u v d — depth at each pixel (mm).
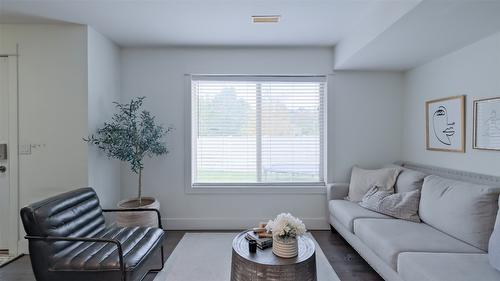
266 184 3492
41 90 2676
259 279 1613
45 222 1750
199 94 3482
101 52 2920
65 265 1683
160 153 3119
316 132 3529
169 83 3363
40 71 2672
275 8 2324
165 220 3416
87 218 2133
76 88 2686
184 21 2596
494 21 1940
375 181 2943
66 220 1917
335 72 3391
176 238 3119
